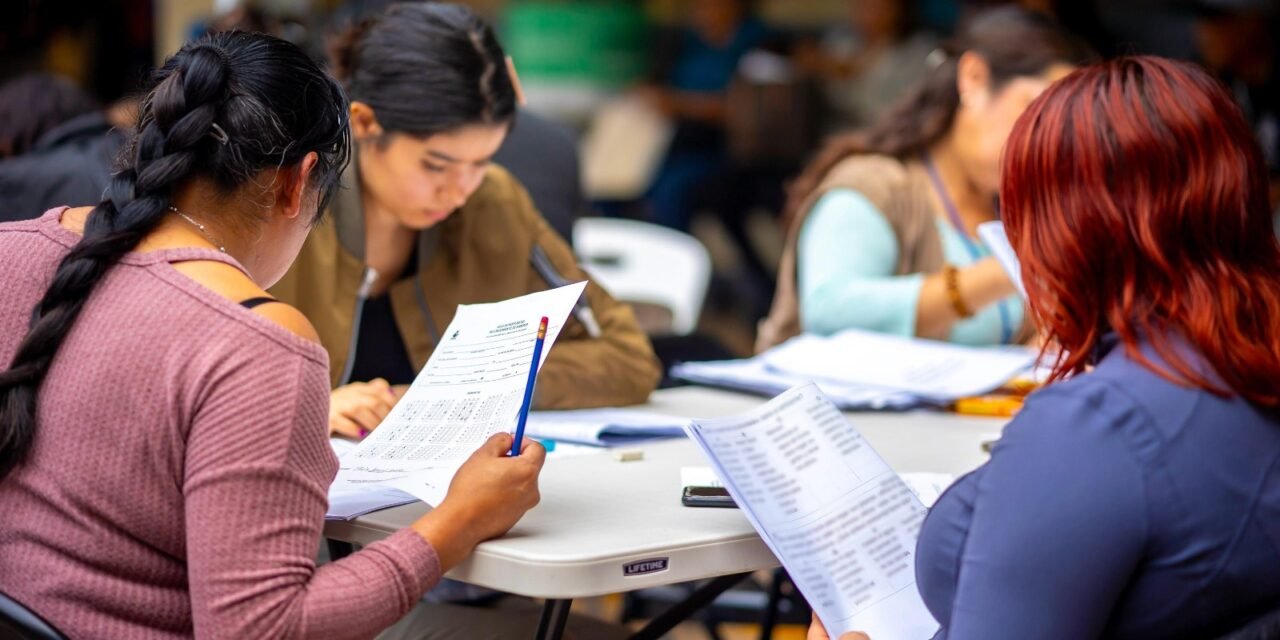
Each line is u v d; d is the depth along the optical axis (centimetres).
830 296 279
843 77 652
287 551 130
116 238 138
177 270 137
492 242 234
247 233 145
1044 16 286
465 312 173
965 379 239
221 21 291
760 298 656
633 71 698
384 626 137
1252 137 130
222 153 140
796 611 255
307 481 133
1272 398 125
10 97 287
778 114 650
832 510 153
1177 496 121
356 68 210
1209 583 122
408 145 207
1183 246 127
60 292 137
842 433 161
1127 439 122
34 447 137
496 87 209
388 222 225
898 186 288
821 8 753
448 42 206
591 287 242
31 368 136
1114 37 468
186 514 130
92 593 135
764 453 155
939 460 196
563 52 691
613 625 215
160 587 137
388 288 231
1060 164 131
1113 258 129
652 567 144
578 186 309
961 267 286
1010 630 123
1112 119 129
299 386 132
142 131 146
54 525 136
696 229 673
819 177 303
